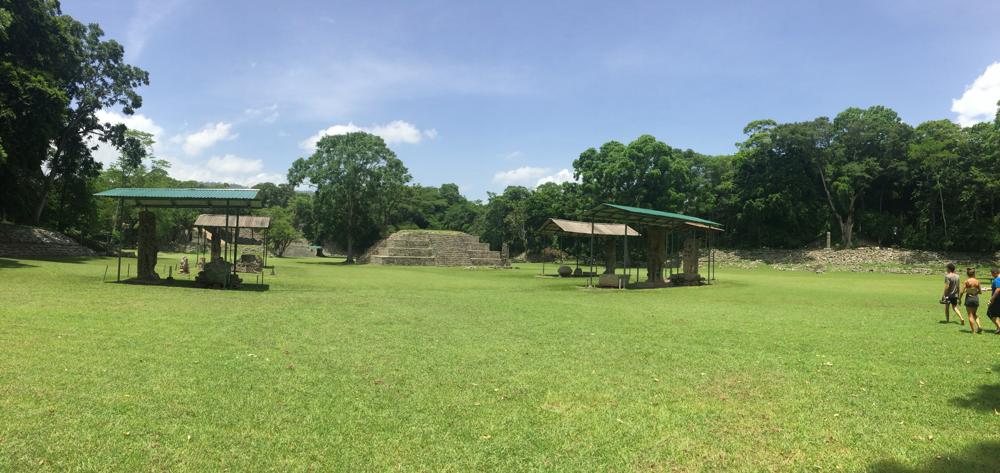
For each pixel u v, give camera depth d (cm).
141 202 2117
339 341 965
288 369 752
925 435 548
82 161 3878
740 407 633
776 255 5841
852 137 5975
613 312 1514
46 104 2789
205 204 2112
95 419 531
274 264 4216
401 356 854
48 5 3312
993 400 670
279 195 10538
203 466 442
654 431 549
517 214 7344
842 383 745
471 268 4672
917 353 962
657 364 845
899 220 6012
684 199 5884
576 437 529
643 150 5806
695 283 2941
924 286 2923
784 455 495
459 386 693
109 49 3712
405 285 2373
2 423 509
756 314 1518
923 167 5541
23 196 3519
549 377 749
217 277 1919
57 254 3275
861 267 5041
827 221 6003
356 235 5662
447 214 9344
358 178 5425
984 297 2161
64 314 1121
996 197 5181
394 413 582
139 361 761
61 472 422
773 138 5938
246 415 561
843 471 463
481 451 489
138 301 1408
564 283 2827
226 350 857
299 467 445
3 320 1014
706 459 485
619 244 5750
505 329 1155
